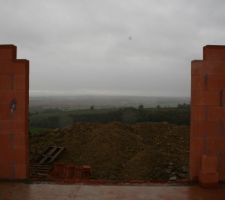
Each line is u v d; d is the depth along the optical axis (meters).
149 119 47.75
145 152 22.08
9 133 8.13
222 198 7.40
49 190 7.80
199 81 8.09
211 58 8.03
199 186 8.16
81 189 7.92
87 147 24.12
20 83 8.02
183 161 20.86
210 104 8.09
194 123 8.19
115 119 51.28
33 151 24.17
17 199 7.20
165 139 27.66
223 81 8.05
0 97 8.06
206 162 8.02
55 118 56.16
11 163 8.20
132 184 8.34
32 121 54.25
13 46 8.02
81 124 28.22
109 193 7.66
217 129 8.12
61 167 15.61
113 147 23.64
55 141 26.27
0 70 8.02
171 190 7.90
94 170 20.84
